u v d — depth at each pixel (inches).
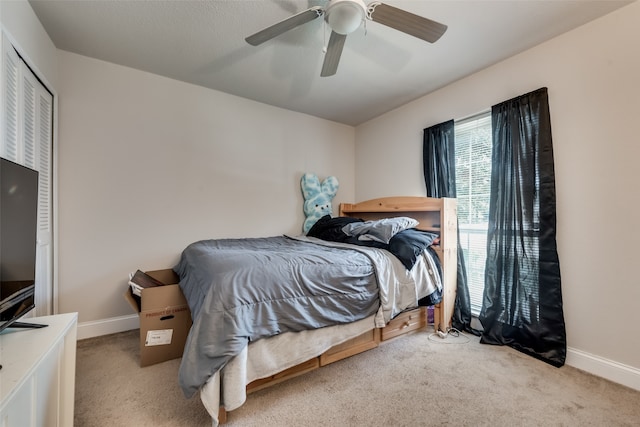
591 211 69.5
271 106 125.6
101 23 72.5
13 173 43.1
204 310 50.3
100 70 90.5
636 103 63.2
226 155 114.2
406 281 81.3
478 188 96.2
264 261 63.5
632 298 63.5
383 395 60.1
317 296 62.9
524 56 83.0
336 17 55.4
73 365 48.8
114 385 63.6
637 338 62.7
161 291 74.7
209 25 73.4
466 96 98.7
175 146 103.6
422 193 115.7
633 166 63.6
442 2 63.6
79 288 87.7
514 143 82.0
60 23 72.2
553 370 70.0
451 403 57.6
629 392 61.1
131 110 95.5
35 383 35.9
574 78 72.7
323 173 141.9
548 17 68.6
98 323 90.1
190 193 106.5
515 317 81.0
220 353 47.4
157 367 71.7
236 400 48.2
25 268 46.3
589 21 69.9
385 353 78.2
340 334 66.9
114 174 92.9
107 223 91.8
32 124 68.6
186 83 105.3
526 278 78.9
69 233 86.1
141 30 75.4
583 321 70.5
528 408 56.2
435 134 106.8
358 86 106.4
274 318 55.7
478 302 95.4
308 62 90.6
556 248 74.5
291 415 53.9
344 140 149.6
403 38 77.4
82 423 51.5
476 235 96.5
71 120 86.4
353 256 77.7
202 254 75.6
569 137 73.4
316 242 105.3
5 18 54.5
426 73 96.4
